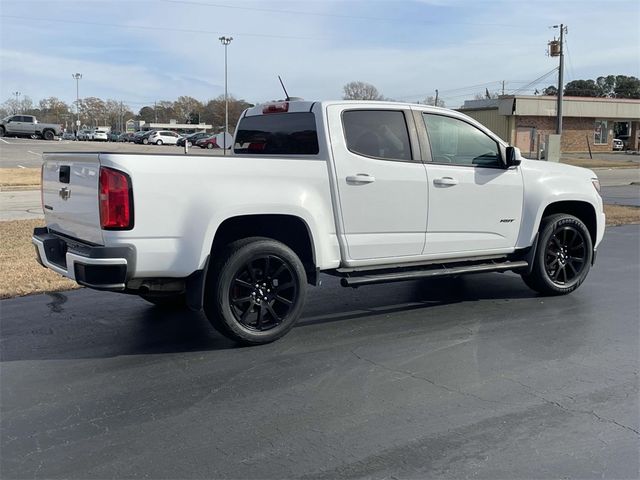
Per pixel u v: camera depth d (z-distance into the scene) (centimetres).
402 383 450
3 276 789
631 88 9769
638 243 1091
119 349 531
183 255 486
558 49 3875
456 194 620
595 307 659
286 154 598
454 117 631
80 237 515
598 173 3241
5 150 4181
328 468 333
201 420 392
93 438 369
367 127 578
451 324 598
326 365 488
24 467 336
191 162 489
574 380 455
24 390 442
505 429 377
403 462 338
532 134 4950
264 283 532
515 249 672
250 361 499
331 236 558
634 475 326
